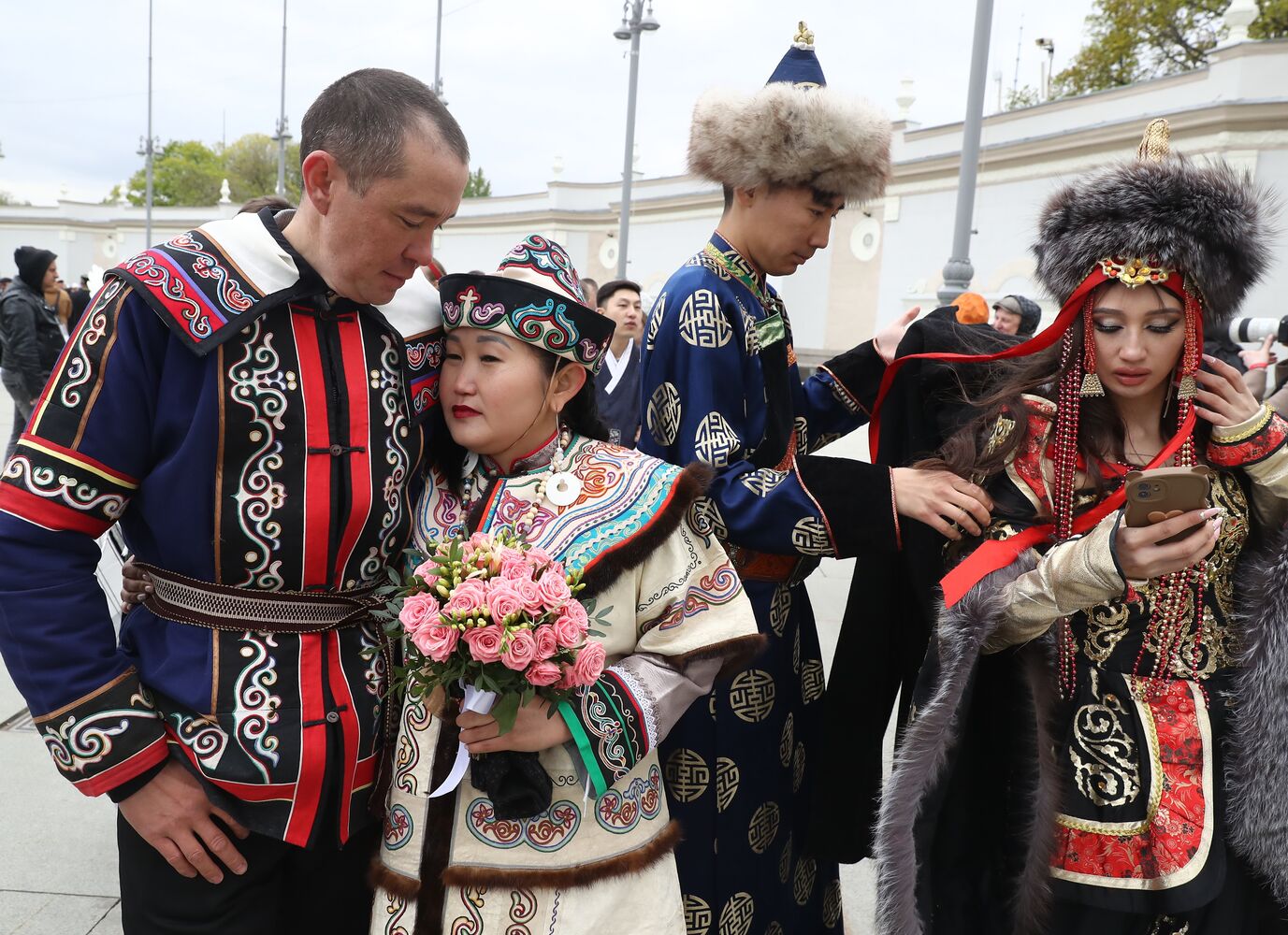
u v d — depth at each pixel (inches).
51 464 55.0
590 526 61.6
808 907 87.6
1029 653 64.3
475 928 59.0
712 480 68.3
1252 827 62.4
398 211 55.6
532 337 61.0
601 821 60.4
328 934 67.2
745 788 79.4
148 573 60.8
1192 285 61.2
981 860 70.2
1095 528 60.7
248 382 57.1
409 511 64.6
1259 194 62.1
